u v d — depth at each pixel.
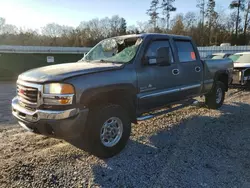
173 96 4.34
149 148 3.66
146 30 51.31
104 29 55.91
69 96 2.78
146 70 3.71
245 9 44.81
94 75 3.04
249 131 4.44
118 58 3.82
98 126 3.11
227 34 45.16
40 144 3.74
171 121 5.09
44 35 52.31
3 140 3.89
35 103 2.89
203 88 5.28
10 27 50.34
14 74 14.32
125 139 3.48
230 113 5.77
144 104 3.78
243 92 8.96
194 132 4.39
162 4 49.28
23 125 3.14
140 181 2.74
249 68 9.02
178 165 3.11
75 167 3.04
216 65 5.73
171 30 49.19
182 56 4.63
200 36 47.50
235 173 2.91
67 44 50.69
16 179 2.71
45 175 2.82
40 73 3.07
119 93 3.38
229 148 3.66
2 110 6.08
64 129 2.79
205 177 2.82
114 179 2.78
